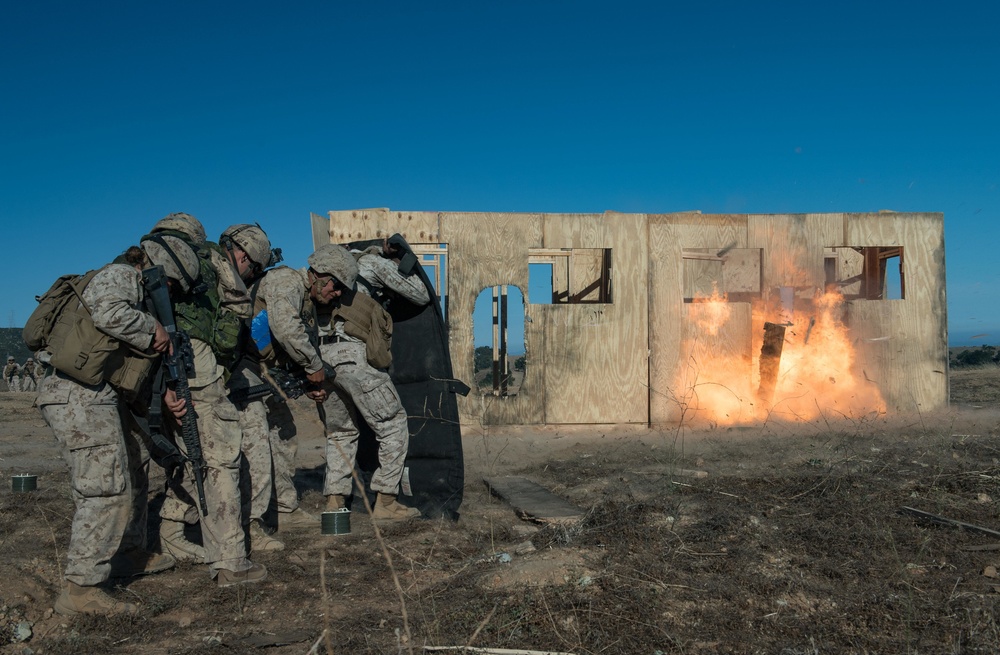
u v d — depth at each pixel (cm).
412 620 342
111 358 354
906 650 306
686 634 323
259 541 467
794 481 573
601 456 778
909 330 1086
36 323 354
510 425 1030
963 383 1468
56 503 573
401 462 535
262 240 469
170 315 373
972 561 406
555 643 316
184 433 386
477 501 591
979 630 321
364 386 518
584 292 1366
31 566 418
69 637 336
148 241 380
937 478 566
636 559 407
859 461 645
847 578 382
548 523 490
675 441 845
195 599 383
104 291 345
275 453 531
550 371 1038
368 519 536
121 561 422
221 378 404
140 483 422
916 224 1088
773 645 315
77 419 353
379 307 530
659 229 1062
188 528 511
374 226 1017
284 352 497
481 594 370
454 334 1026
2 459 823
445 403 558
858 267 1333
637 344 1051
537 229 1041
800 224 1080
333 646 317
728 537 448
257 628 345
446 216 1027
